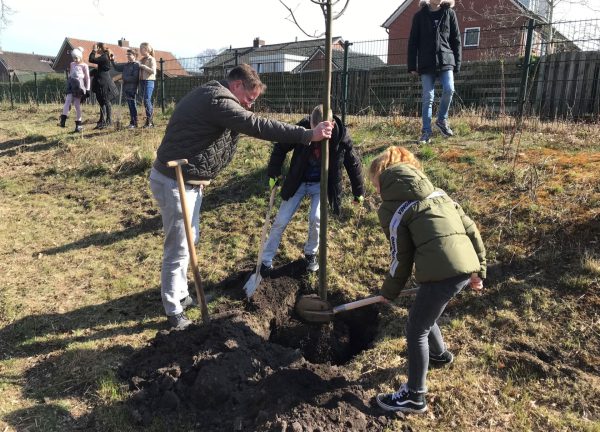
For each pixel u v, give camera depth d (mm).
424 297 2996
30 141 10641
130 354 3844
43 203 7281
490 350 3639
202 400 3215
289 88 14414
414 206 2986
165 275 4074
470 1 24141
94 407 3281
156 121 11727
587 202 4809
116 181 7832
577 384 3311
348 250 5121
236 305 4543
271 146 7898
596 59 10055
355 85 13484
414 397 3125
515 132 7070
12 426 3090
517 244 4613
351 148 4504
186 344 3660
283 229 4816
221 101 3631
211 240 5727
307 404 3037
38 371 3660
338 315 4480
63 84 23922
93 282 5043
